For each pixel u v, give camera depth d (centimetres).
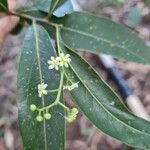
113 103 16
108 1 24
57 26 18
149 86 37
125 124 16
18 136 35
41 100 16
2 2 18
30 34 17
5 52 35
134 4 32
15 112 35
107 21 19
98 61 37
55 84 16
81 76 16
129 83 38
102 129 16
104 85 16
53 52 17
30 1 19
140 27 37
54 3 18
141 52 20
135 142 16
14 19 21
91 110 16
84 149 34
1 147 34
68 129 35
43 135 16
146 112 34
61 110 16
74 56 16
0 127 35
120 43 20
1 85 35
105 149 34
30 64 16
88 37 19
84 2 34
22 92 16
